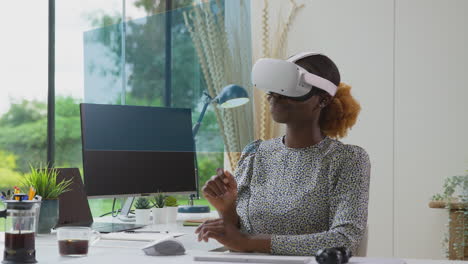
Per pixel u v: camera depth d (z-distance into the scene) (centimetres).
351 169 175
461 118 350
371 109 365
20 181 213
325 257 133
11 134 1064
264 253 167
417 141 357
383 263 138
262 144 192
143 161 249
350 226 168
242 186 188
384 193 362
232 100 209
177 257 155
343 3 367
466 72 350
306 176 178
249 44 211
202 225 170
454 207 312
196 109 204
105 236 199
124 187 242
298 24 367
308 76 177
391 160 361
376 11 363
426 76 356
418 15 357
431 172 354
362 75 365
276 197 180
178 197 296
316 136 183
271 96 183
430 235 352
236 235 166
